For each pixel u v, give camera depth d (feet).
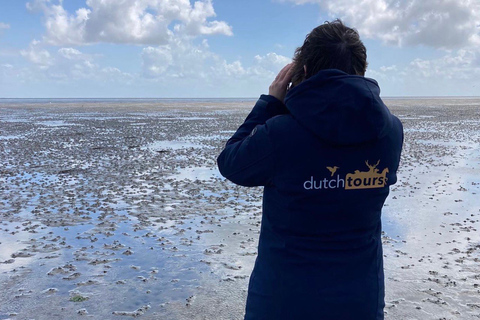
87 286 15.40
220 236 20.95
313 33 5.98
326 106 5.39
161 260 17.89
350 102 5.34
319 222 5.62
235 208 26.16
